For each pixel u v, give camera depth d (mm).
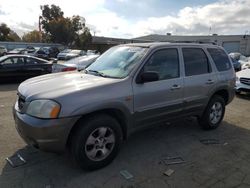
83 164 3494
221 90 5570
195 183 3416
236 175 3650
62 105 3203
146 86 4027
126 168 3752
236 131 5508
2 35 70250
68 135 3291
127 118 3854
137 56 4188
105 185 3314
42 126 3150
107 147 3721
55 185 3283
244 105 8070
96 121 3480
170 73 4465
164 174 3617
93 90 3471
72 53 29531
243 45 49094
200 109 5117
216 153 4355
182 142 4789
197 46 5113
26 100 3418
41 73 12625
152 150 4395
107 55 4777
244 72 9602
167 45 4523
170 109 4461
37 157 3973
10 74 11688
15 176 3449
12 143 4465
